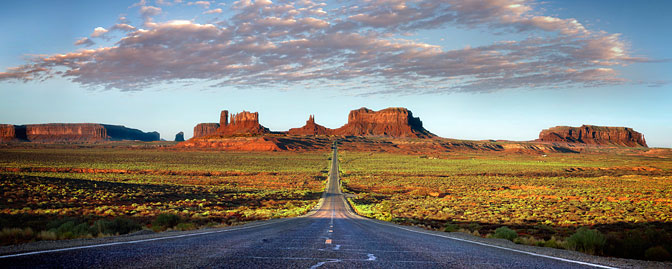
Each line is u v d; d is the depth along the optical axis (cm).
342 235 1446
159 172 13288
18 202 4022
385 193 9862
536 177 13912
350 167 18675
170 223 2166
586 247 1014
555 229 2605
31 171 11506
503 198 7144
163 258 684
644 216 3841
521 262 745
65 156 19375
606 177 13775
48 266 562
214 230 1734
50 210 3269
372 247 1002
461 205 5641
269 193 8394
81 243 903
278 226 2152
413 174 15238
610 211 4478
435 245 1108
